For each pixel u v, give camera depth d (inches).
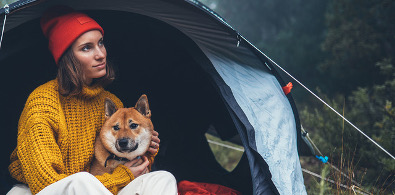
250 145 104.9
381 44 297.3
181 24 124.5
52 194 79.9
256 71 131.8
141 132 97.7
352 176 158.6
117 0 119.6
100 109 101.3
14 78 128.5
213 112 153.6
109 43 143.5
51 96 91.9
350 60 308.5
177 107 157.2
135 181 90.7
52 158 85.0
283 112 124.2
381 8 294.0
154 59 149.5
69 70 92.7
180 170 154.3
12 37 118.7
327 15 339.6
